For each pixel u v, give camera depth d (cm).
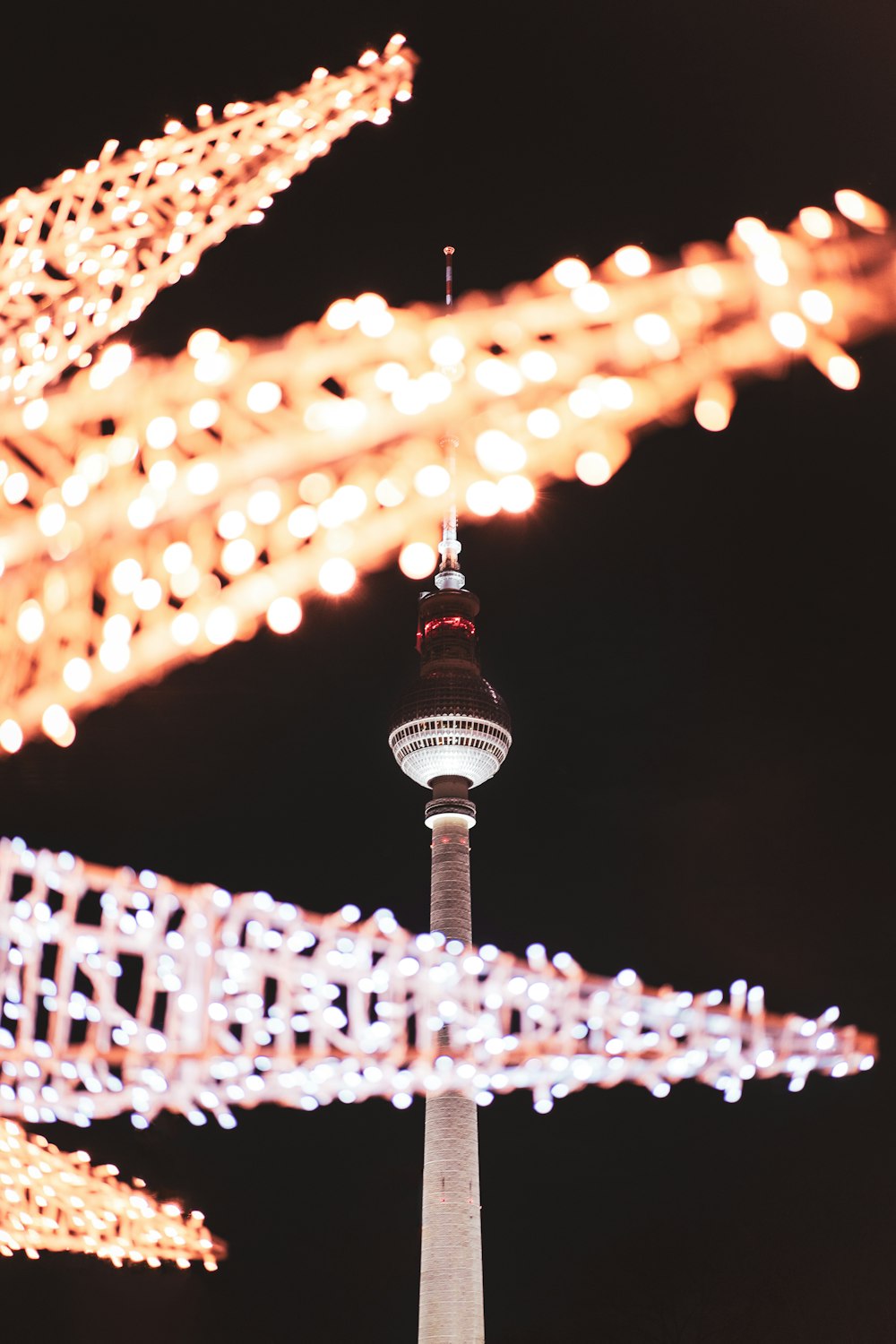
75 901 3031
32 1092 3594
